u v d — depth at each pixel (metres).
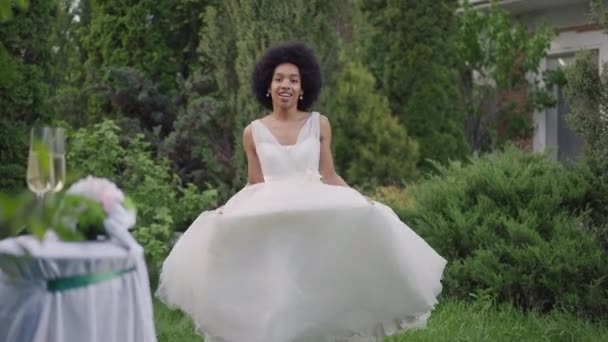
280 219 5.37
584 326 6.83
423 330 6.68
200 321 5.49
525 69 12.59
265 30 9.48
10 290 3.40
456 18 11.98
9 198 2.27
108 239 3.58
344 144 10.34
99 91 11.12
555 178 7.88
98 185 3.57
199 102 10.21
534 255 7.29
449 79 11.88
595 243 7.39
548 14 13.02
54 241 3.45
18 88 7.53
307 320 5.30
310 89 6.16
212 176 10.27
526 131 12.92
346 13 10.41
